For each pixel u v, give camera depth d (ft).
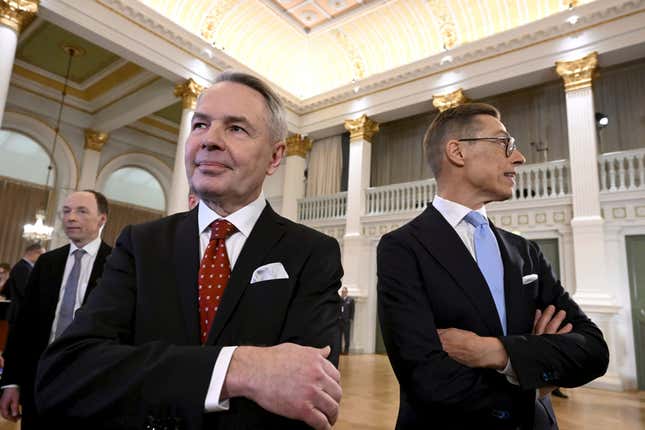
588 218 23.91
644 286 22.52
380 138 39.81
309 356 2.54
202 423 2.38
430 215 4.82
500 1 29.68
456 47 30.71
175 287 3.25
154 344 2.67
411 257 4.42
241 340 3.00
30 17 23.38
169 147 44.93
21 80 34.09
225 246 3.46
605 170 25.02
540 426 3.94
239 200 3.60
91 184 37.93
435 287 4.24
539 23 27.35
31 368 6.92
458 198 4.81
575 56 26.22
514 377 3.71
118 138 41.04
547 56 27.32
